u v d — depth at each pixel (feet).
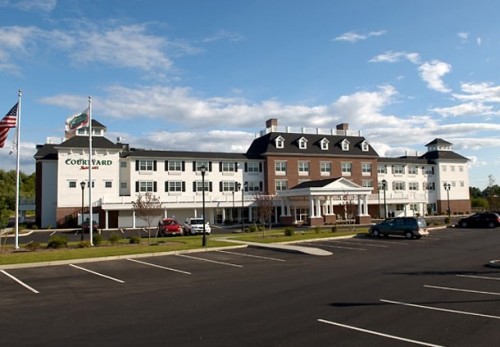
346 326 32.32
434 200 272.72
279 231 146.51
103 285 52.54
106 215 174.70
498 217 152.35
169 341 29.50
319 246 98.63
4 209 91.71
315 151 229.45
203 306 40.27
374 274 57.26
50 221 190.39
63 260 73.26
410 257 76.07
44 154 194.39
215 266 68.54
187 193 203.82
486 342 27.91
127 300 43.62
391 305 38.75
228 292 47.01
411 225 115.65
